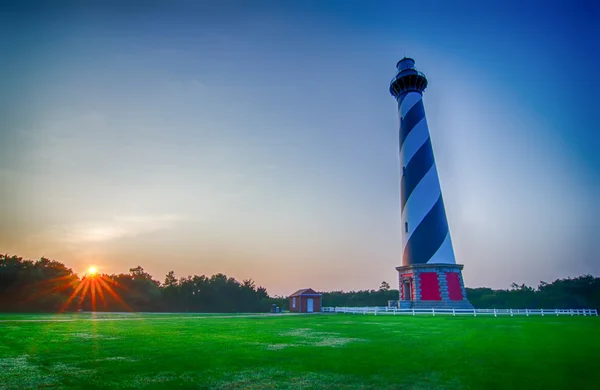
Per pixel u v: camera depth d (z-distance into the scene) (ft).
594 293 256.93
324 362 36.37
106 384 28.58
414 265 148.05
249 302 274.36
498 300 276.82
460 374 31.45
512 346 46.73
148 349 44.01
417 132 165.37
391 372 32.27
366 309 155.94
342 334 61.05
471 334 61.05
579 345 47.62
